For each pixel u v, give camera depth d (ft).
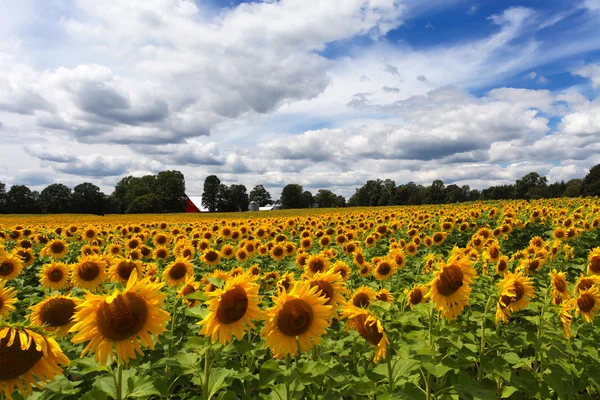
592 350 18.52
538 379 17.26
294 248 50.93
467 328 21.74
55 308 17.52
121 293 12.37
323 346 18.13
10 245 64.23
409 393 13.85
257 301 14.29
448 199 623.36
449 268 17.24
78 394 17.11
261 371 14.25
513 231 63.87
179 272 29.37
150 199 492.54
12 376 10.58
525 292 18.37
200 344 14.90
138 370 16.07
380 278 34.73
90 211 517.55
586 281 21.12
